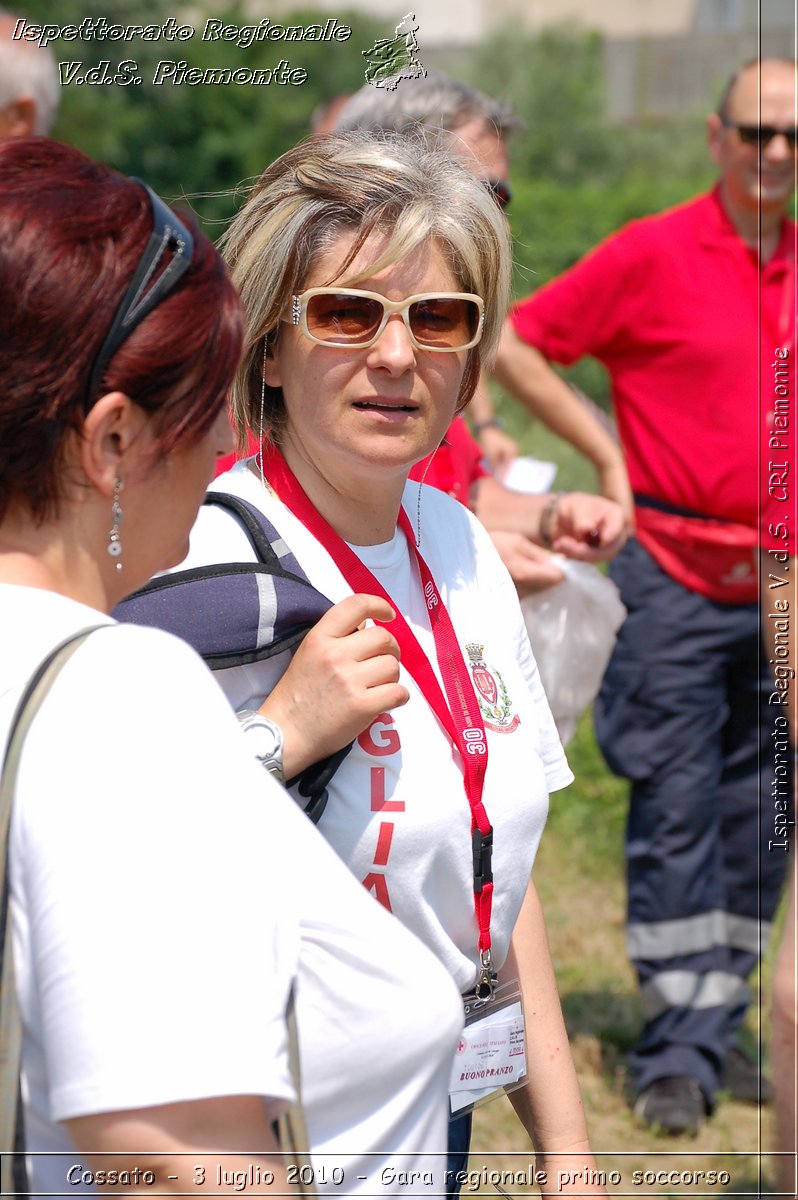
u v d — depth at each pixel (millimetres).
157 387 1672
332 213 2439
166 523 1805
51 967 1461
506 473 5621
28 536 1711
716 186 5559
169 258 1684
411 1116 1933
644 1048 5508
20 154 1687
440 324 2496
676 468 5488
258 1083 1480
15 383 1595
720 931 5555
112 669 1580
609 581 5086
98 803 1494
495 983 2666
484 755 2561
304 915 1821
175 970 1457
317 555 2559
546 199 23359
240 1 21266
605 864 7656
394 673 2314
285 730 2270
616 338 5652
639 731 5523
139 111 24297
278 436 2631
